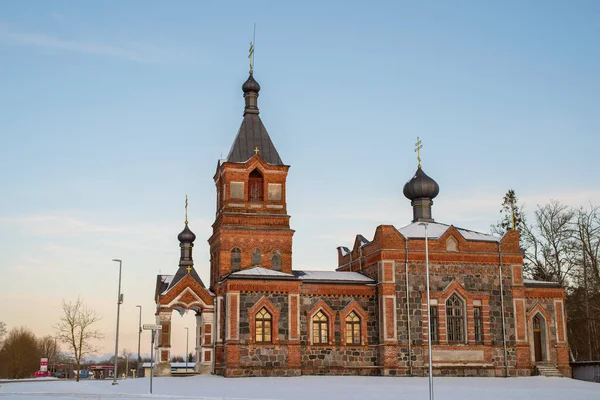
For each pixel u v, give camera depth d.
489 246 66.12
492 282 65.50
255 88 71.12
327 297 63.25
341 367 62.03
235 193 65.88
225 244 64.44
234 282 60.12
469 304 64.19
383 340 61.84
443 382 54.97
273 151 68.50
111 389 49.66
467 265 65.12
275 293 60.94
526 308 67.81
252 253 65.06
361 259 68.75
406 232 66.75
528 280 70.81
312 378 57.44
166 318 64.56
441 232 67.00
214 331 65.00
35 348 153.88
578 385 55.00
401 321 62.50
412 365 61.84
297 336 60.56
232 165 66.06
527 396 43.38
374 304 63.94
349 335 63.19
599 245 83.31
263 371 59.34
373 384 51.31
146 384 55.00
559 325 68.19
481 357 63.62
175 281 67.19
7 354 147.12
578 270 85.75
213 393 44.03
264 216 65.81
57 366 162.88
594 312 85.44
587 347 89.94
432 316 63.38
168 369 64.25
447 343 63.09
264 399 39.47
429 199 72.25
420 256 63.91
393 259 63.31
